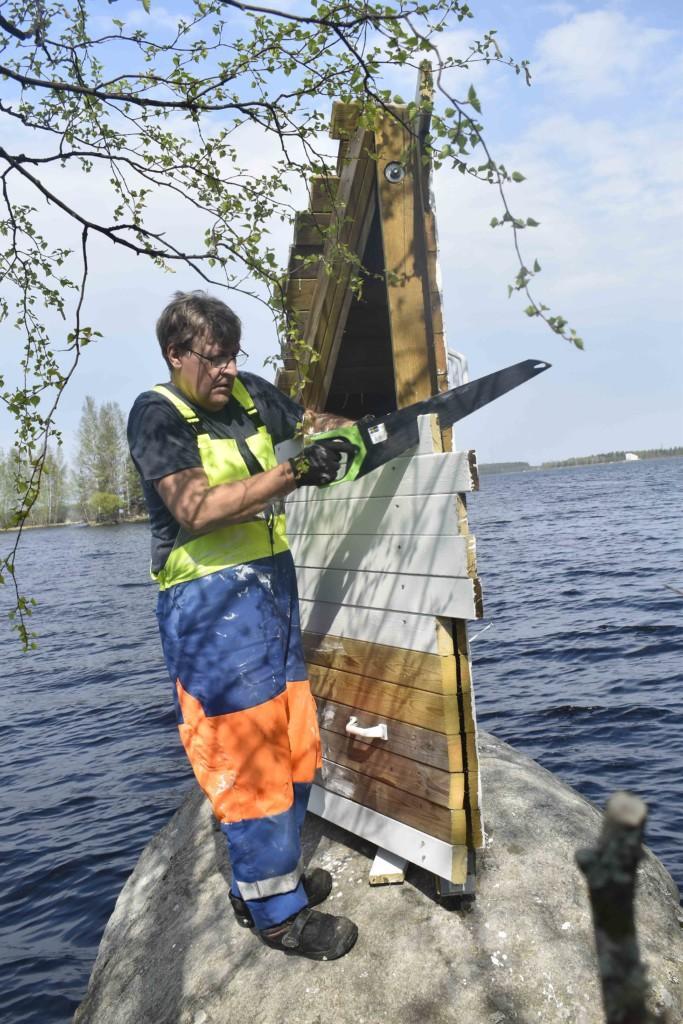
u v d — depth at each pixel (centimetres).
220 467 295
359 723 338
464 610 283
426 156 303
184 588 293
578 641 1159
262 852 286
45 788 852
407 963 286
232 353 292
